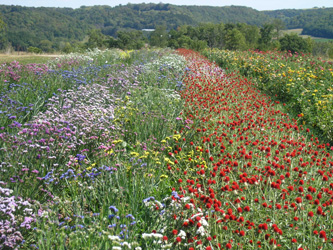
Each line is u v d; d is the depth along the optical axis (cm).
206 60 2028
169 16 17838
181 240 322
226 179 412
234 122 651
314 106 930
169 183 482
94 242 313
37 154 459
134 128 639
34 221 332
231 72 1520
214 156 553
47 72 985
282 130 725
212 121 693
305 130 803
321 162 551
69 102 698
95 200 405
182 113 724
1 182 362
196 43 3956
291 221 377
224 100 869
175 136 566
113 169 439
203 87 1041
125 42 6969
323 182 475
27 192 381
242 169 487
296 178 473
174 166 503
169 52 2308
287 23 18100
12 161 424
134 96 840
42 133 507
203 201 365
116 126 611
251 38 8838
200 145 597
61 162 464
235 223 367
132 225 343
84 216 362
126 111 698
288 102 1112
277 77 1270
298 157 561
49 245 300
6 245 292
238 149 539
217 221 350
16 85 799
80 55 1697
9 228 302
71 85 905
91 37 7756
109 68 1175
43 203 381
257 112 848
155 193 444
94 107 673
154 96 847
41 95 779
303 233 349
